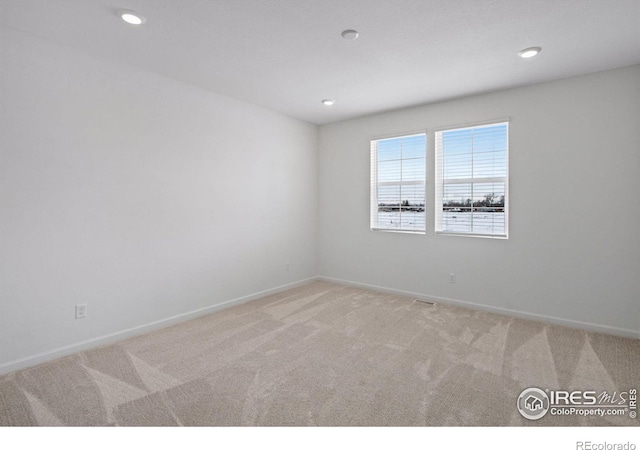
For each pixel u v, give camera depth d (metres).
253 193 4.22
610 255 3.08
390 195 4.57
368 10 2.16
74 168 2.67
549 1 2.05
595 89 3.11
